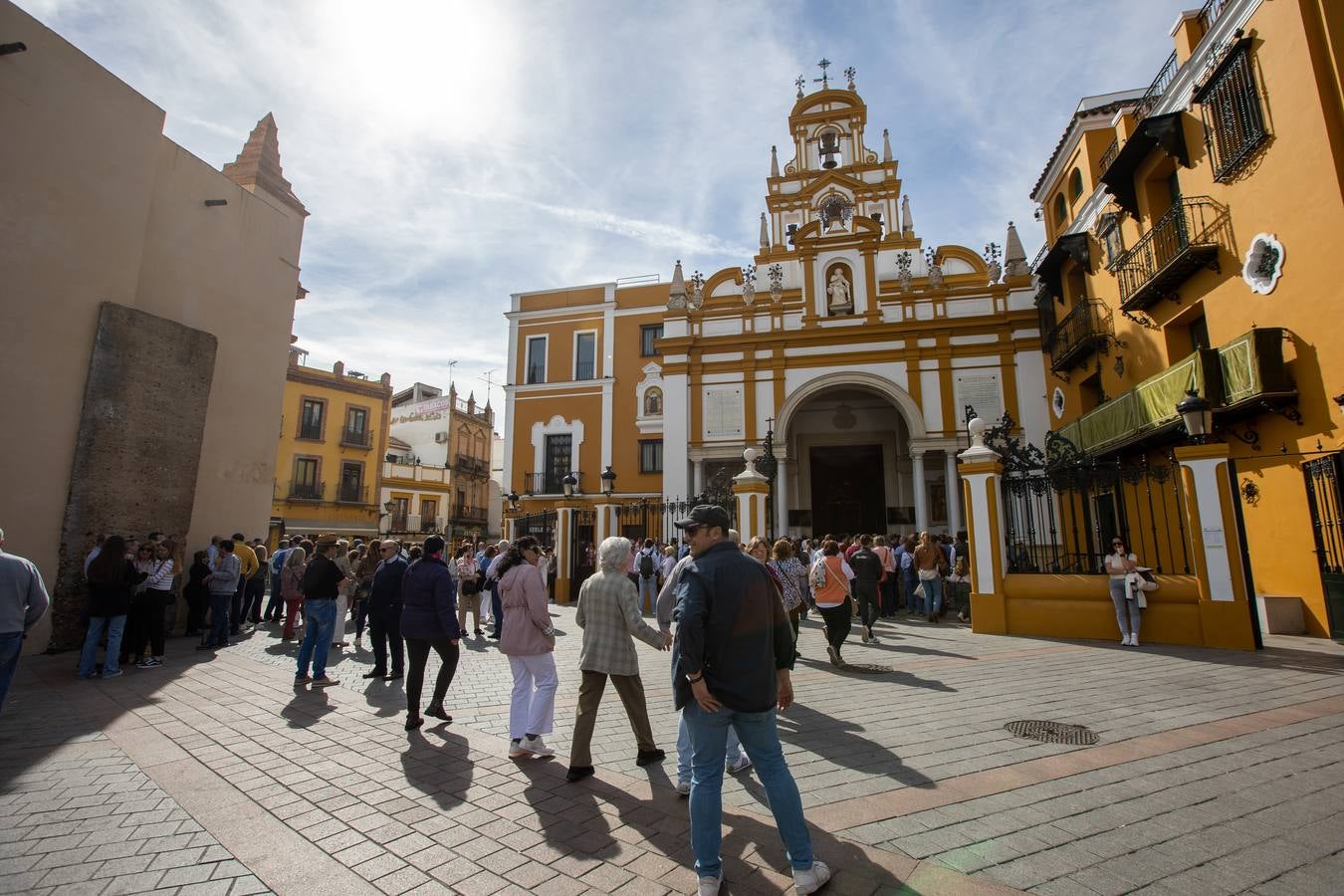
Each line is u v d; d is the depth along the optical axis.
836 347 21.25
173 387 11.48
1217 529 9.24
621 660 4.71
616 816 3.89
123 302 10.82
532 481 28.62
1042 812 3.76
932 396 20.48
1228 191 11.77
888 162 26.78
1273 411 10.55
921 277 23.89
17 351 9.37
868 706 6.25
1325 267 9.73
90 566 8.00
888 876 3.07
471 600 11.79
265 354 14.10
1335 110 9.67
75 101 10.24
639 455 27.94
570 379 29.27
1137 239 14.87
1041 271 19.05
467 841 3.57
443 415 43.16
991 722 5.62
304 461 33.09
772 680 3.15
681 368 21.98
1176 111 13.12
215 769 4.72
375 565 11.27
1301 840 3.39
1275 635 10.11
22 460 9.35
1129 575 9.50
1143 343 14.77
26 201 9.55
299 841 3.57
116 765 4.80
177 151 12.28
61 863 3.32
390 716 6.24
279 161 15.29
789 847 2.97
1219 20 11.64
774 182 27.66
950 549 15.15
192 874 3.22
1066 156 19.22
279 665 8.89
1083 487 10.88
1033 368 19.95
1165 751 4.79
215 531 12.71
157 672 8.30
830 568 8.34
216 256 13.02
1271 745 4.89
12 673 5.41
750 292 22.30
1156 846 3.35
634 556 15.81
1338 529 9.49
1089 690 6.71
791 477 22.05
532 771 4.70
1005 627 10.66
